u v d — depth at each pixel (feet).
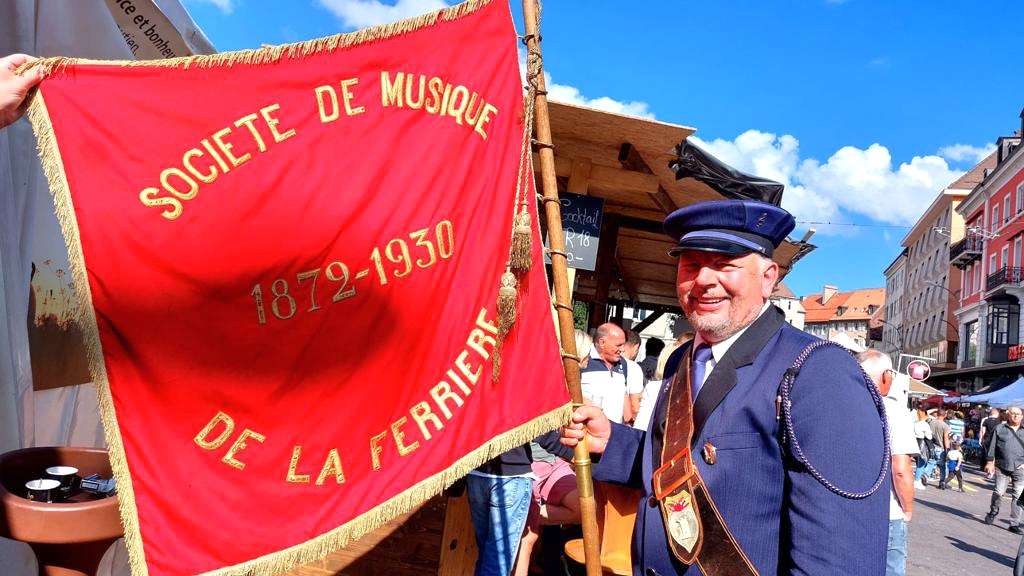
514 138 7.50
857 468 4.93
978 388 140.05
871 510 4.85
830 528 4.82
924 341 199.93
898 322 245.45
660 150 16.96
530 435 6.80
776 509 5.31
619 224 24.91
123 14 10.60
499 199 7.29
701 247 5.81
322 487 6.02
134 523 5.43
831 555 4.76
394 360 6.46
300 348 6.09
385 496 6.22
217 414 5.78
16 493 6.42
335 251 6.31
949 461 65.67
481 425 6.76
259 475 5.84
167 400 5.65
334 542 5.95
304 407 6.07
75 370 9.68
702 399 5.76
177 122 5.92
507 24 7.55
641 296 42.91
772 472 5.34
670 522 5.66
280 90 6.29
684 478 5.62
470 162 7.12
